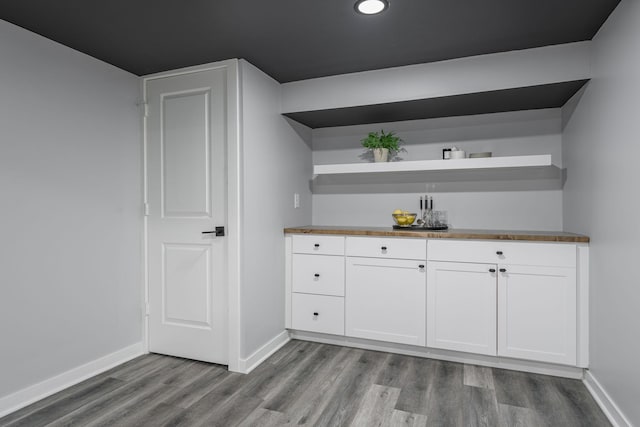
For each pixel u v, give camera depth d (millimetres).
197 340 2547
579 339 2188
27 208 1994
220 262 2459
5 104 1899
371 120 3076
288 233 2893
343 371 2373
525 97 2477
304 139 3248
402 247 2574
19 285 1960
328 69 2588
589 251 2152
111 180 2463
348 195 3275
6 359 1904
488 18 1903
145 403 1998
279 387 2170
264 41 2154
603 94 1941
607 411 1859
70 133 2213
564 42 2172
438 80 2459
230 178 2383
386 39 2141
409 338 2566
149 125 2660
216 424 1807
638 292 1553
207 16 1868
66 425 1800
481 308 2395
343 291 2740
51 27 1965
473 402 1990
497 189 2854
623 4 1702
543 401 1996
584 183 2229
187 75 2531
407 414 1882
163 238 2631
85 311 2297
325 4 1764
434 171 3018
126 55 2330
